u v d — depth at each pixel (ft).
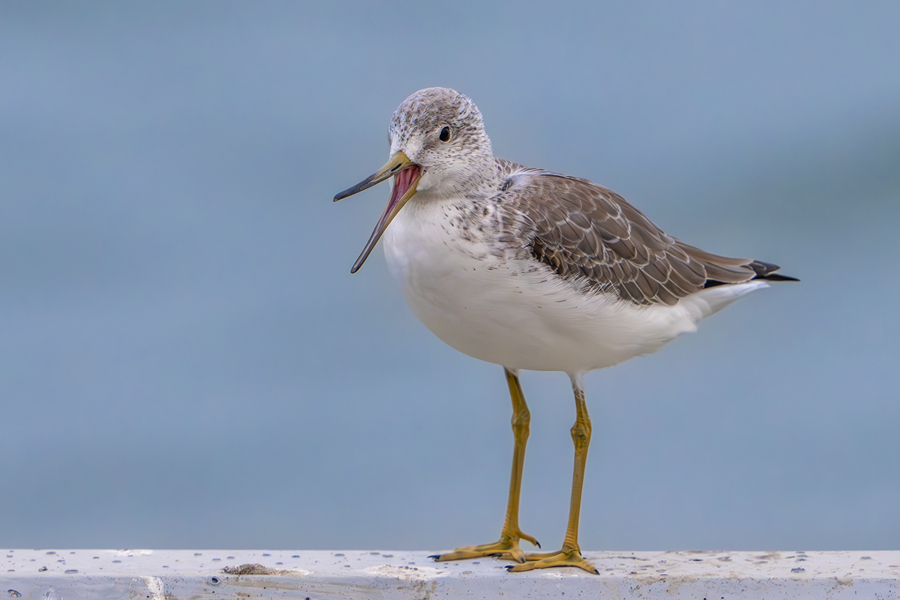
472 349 36.22
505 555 35.55
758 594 31.01
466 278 33.40
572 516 35.53
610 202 38.37
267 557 34.68
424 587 31.42
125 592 30.68
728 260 41.96
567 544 34.65
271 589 31.07
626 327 36.09
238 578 31.07
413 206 34.53
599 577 31.53
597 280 35.83
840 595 30.78
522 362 36.55
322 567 32.91
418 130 33.78
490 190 35.24
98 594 30.73
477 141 34.83
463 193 34.30
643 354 38.99
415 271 33.96
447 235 33.32
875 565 32.96
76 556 34.24
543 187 36.76
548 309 34.01
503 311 34.01
